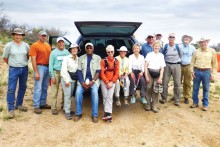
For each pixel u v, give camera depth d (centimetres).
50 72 592
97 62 590
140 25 616
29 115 598
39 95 612
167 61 696
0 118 565
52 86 607
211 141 516
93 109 580
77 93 579
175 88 705
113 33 670
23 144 472
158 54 634
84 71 583
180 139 516
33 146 467
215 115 656
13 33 579
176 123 591
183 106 714
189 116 638
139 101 735
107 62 583
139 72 632
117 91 607
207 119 625
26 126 542
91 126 557
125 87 607
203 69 671
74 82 593
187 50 720
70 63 578
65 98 586
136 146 481
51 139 495
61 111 641
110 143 488
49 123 563
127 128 554
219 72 1496
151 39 685
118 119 600
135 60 633
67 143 483
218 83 1136
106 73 584
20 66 590
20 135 504
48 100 728
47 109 649
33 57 591
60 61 600
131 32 661
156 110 648
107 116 580
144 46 695
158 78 637
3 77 840
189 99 791
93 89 582
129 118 607
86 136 512
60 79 613
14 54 580
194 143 503
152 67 628
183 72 734
